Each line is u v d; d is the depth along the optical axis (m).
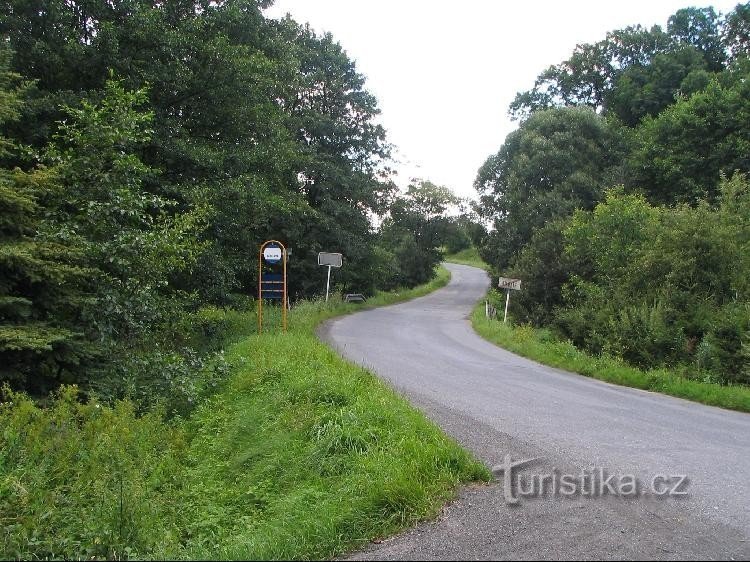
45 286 8.88
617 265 21.62
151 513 5.50
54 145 10.80
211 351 14.17
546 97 52.78
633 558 4.03
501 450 6.60
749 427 8.91
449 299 44.69
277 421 7.50
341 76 34.12
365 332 19.92
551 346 16.59
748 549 4.22
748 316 14.20
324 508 4.87
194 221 12.78
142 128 14.93
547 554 4.08
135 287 10.22
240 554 4.33
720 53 48.28
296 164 26.22
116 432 7.06
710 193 32.38
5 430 6.60
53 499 5.64
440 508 4.84
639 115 45.22
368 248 35.81
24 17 14.02
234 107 17.69
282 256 16.30
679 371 13.80
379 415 6.75
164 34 15.10
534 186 38.81
